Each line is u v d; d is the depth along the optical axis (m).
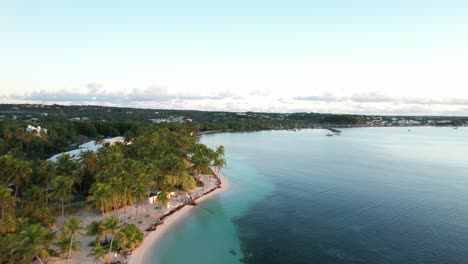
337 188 119.88
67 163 88.56
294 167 162.50
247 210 94.81
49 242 52.50
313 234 77.75
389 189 118.31
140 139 149.75
